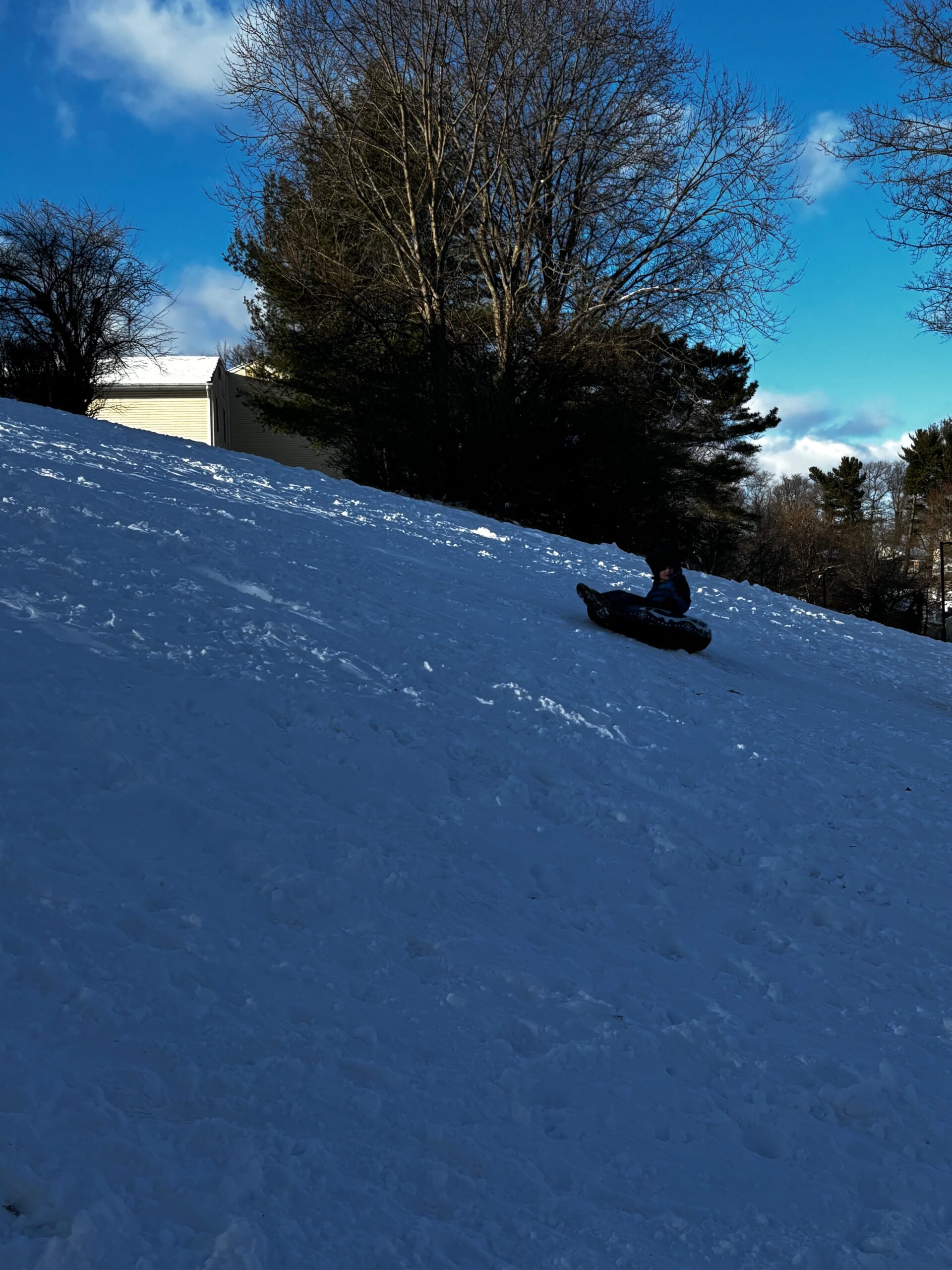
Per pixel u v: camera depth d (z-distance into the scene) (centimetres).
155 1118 256
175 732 500
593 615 1086
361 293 3228
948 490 6688
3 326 2498
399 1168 264
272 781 491
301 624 747
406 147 3077
